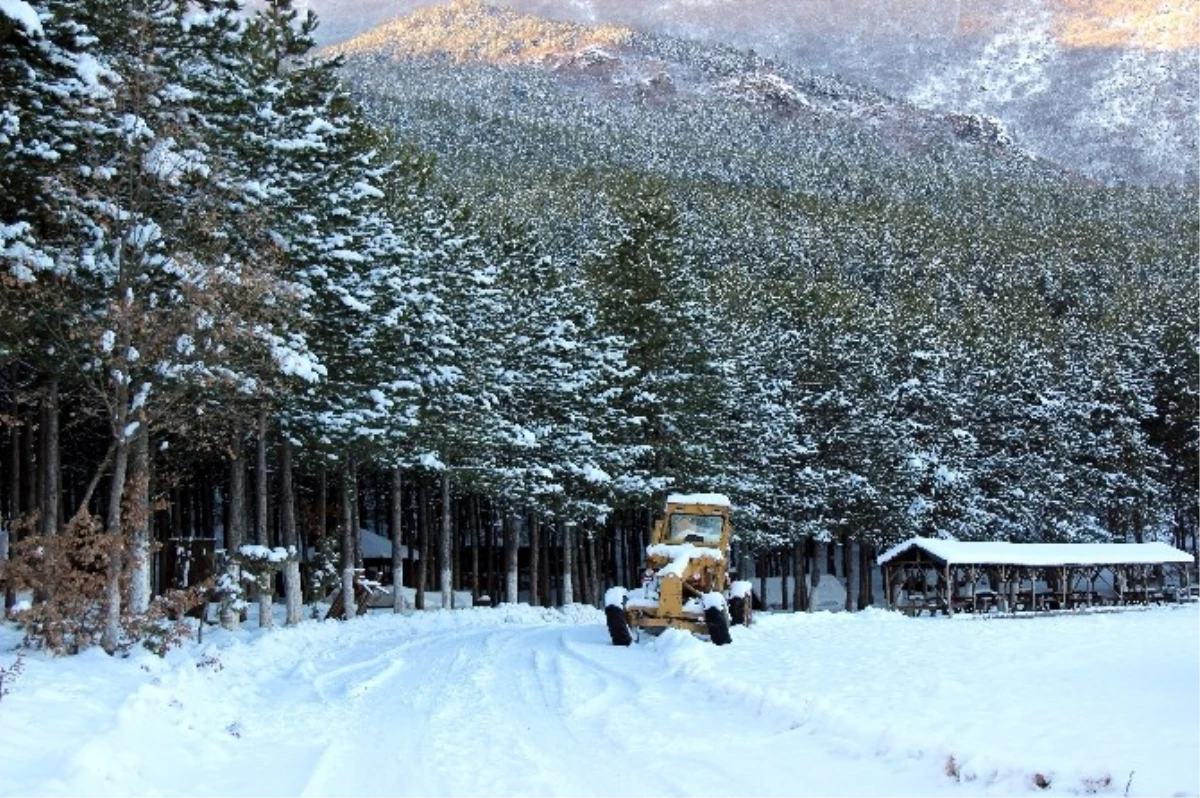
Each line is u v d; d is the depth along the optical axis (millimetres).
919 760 10375
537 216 116625
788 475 55938
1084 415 67875
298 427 29375
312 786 9945
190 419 23547
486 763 10883
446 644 24141
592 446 44688
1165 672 17688
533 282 46750
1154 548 52188
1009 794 9062
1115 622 34125
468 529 64562
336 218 27844
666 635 22281
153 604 19094
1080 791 8891
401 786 9992
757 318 65250
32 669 15352
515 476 41250
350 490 33812
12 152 19094
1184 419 69500
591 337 46750
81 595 18312
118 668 15883
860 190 199000
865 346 61000
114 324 18516
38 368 22234
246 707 14938
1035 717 12617
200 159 20453
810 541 65188
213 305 18922
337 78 29078
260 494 27438
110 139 19312
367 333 28797
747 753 11211
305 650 23172
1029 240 135875
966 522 59062
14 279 18172
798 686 15648
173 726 12430
